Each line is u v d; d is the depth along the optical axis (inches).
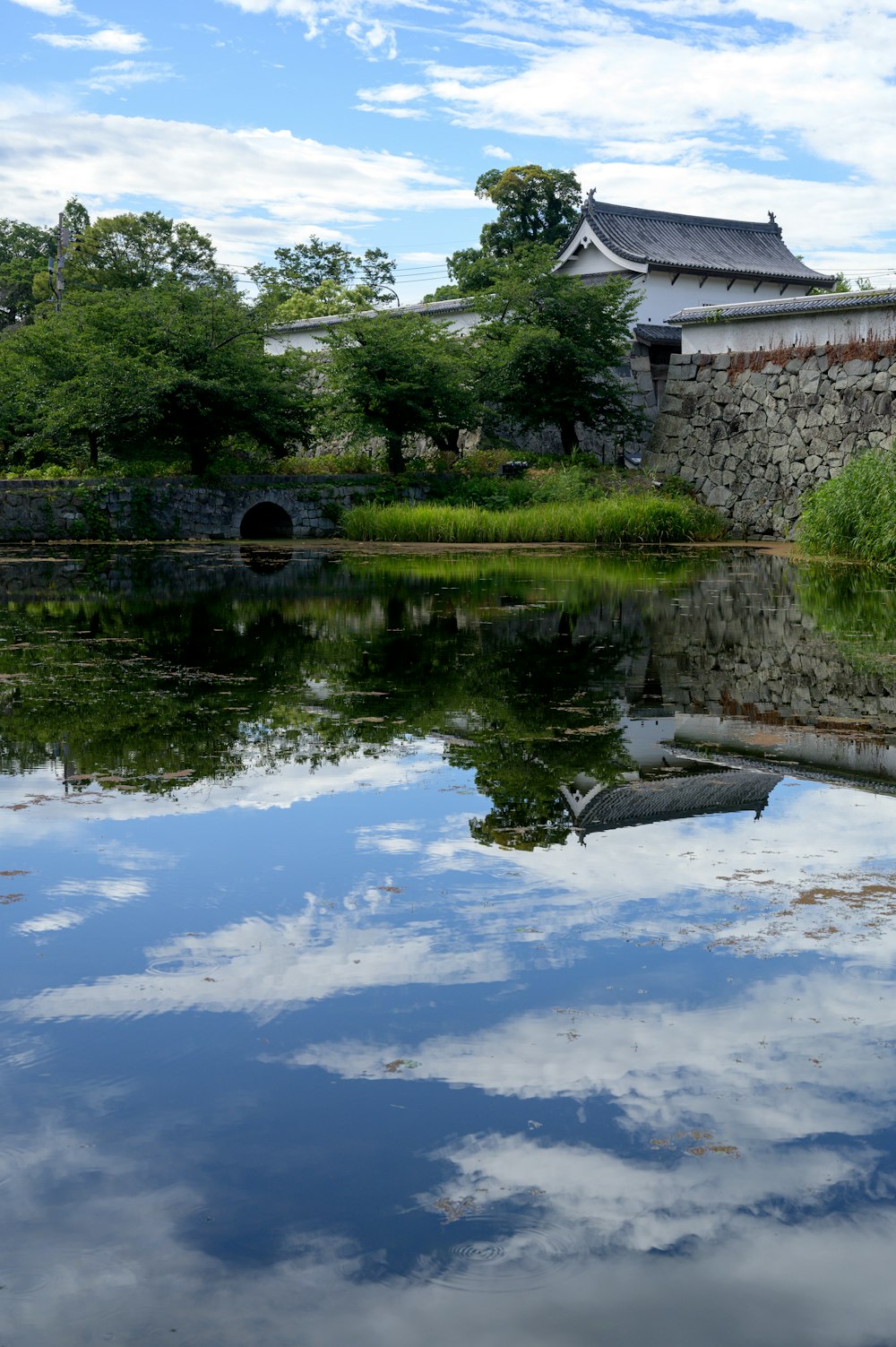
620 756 224.1
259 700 285.7
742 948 130.6
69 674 327.0
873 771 213.0
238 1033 110.9
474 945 132.3
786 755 225.3
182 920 141.0
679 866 160.2
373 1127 94.3
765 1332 71.2
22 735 245.1
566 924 138.6
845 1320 72.1
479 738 241.3
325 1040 109.5
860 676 322.3
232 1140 92.6
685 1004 116.5
